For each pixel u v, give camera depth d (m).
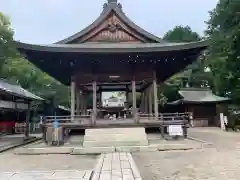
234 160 11.70
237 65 31.61
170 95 47.88
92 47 18.42
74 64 20.06
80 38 20.73
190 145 15.43
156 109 20.09
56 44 19.95
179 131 17.62
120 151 14.62
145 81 22.67
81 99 26.78
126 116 27.94
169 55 19.47
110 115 27.75
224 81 34.31
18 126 33.44
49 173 8.87
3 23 36.47
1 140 22.77
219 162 11.27
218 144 17.61
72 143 17.23
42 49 17.78
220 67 33.00
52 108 46.72
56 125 16.81
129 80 21.09
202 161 11.55
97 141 15.89
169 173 9.42
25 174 8.76
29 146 16.39
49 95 45.69
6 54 37.78
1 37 35.75
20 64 43.19
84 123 18.33
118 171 8.93
